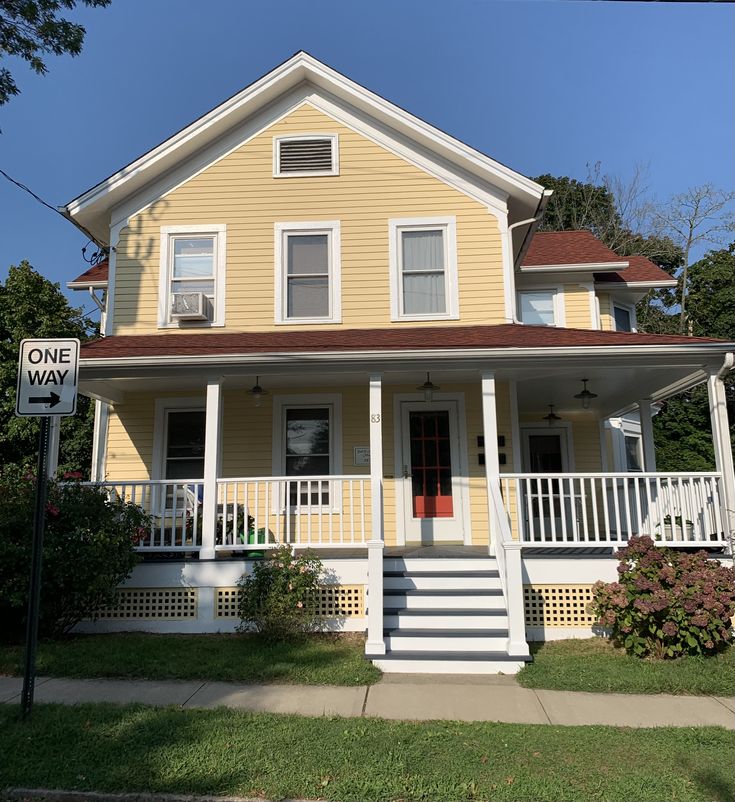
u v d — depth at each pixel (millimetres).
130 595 8266
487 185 10828
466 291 10625
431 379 9891
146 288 10867
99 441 10797
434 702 5609
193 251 11023
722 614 6859
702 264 26344
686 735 4703
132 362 8414
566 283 13555
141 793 3801
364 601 8094
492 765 4160
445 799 3754
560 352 8211
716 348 8070
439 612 7340
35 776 3969
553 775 4020
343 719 5016
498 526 7848
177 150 10891
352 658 6809
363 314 10648
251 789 3838
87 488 8109
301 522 10305
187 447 10734
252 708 5348
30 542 7121
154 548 8234
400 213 10867
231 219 10984
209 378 8664
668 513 9039
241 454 10539
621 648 7359
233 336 10289
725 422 8188
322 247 10961
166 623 8164
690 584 6926
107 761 4180
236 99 10820
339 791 3818
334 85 10844
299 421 10688
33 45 10312
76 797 3797
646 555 7211
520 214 11227
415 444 10391
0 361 16250
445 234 10781
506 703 5598
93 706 5234
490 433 8422
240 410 10656
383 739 4566
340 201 10953
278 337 10016
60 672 6340
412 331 10164
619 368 8523
